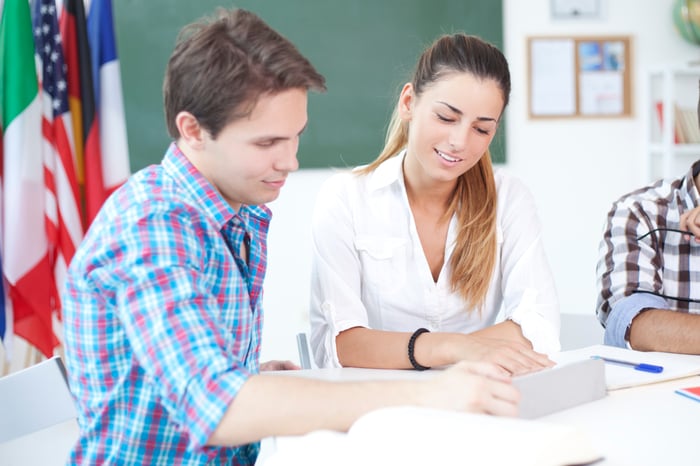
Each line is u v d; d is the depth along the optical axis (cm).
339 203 149
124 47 356
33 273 259
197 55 86
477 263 145
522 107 388
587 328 182
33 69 261
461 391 80
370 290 150
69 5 278
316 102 372
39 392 107
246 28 87
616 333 145
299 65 86
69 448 258
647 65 394
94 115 276
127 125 358
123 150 284
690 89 397
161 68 358
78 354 90
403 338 130
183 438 90
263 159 87
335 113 373
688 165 396
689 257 160
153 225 83
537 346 136
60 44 273
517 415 82
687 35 384
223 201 91
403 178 149
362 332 136
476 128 134
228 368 79
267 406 77
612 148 395
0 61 262
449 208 147
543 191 393
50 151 271
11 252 257
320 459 69
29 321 263
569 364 99
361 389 81
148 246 81
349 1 370
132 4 355
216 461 95
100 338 87
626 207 166
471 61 131
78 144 279
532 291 143
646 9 392
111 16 285
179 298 80
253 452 103
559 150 392
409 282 148
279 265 378
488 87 131
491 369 86
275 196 92
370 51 372
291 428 78
